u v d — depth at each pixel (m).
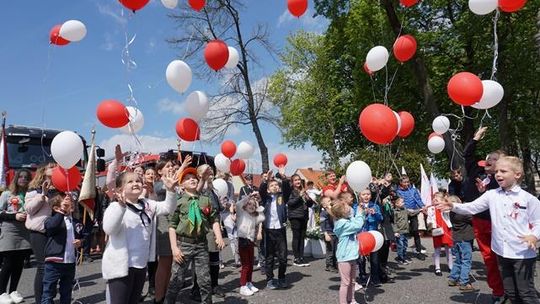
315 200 9.90
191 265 5.78
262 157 18.94
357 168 5.14
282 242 6.54
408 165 15.73
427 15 17.78
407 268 8.07
